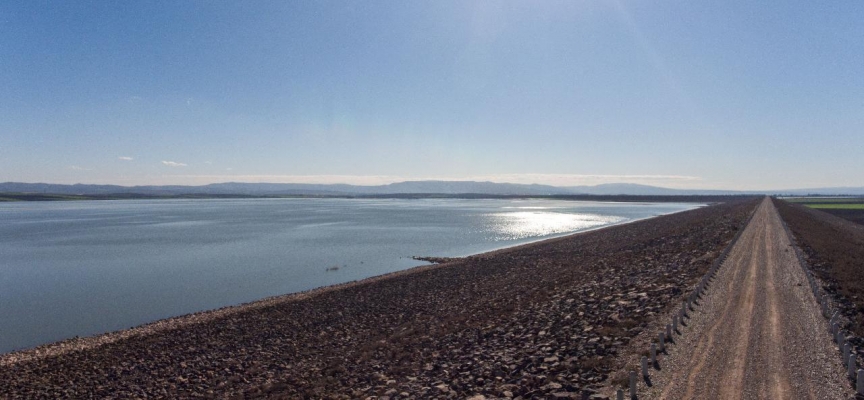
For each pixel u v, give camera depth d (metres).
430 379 20.12
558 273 46.84
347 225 125.62
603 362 18.61
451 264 57.53
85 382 23.34
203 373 24.20
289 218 159.00
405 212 198.00
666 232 80.44
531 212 189.62
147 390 22.27
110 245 82.94
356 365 23.88
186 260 65.94
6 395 21.88
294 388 21.42
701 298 27.36
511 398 16.89
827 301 25.22
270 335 30.28
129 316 37.94
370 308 36.62
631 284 34.56
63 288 48.19
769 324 22.11
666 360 18.17
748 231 64.38
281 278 53.09
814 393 15.01
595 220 139.12
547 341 23.23
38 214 189.88
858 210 145.75
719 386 15.73
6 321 36.53
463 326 29.25
